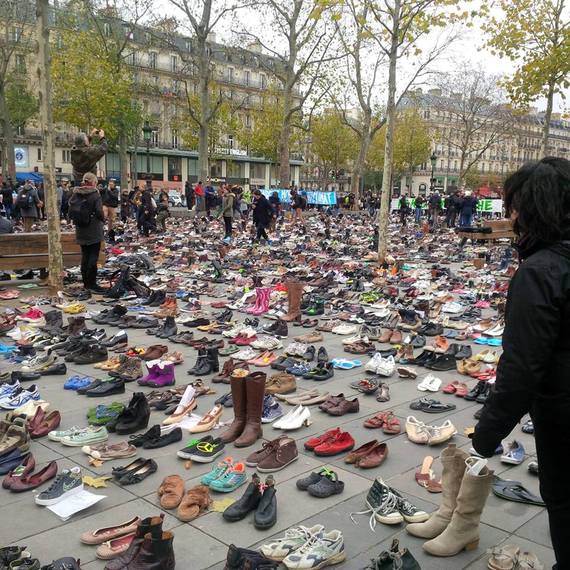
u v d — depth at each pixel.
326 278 13.71
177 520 4.00
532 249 2.65
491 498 4.35
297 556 3.45
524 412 2.50
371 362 7.50
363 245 21.66
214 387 6.81
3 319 9.37
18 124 52.12
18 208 21.84
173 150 70.56
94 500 4.18
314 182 97.88
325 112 63.50
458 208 30.08
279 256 17.84
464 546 3.64
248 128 73.69
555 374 2.48
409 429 5.49
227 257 17.55
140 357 7.79
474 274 15.62
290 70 36.38
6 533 3.83
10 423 5.17
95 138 12.47
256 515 3.96
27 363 7.30
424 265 17.58
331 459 5.02
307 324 9.96
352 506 4.22
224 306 11.40
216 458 4.95
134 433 5.48
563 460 2.58
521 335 2.44
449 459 3.81
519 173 2.67
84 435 5.27
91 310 10.73
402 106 71.44
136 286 12.00
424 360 7.84
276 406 5.94
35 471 4.71
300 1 35.19
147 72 63.53
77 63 40.53
